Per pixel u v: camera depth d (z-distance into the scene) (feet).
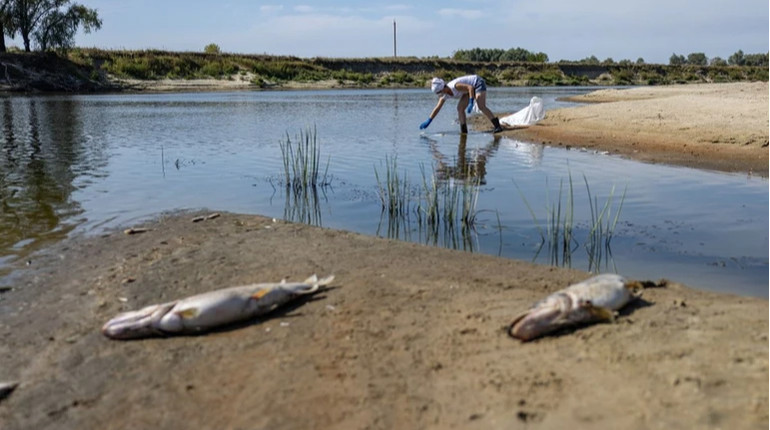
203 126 67.41
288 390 13.50
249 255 22.86
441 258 22.41
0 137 57.31
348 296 18.24
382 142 53.52
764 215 29.17
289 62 196.34
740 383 12.35
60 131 62.64
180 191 34.96
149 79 160.66
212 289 19.72
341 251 23.22
